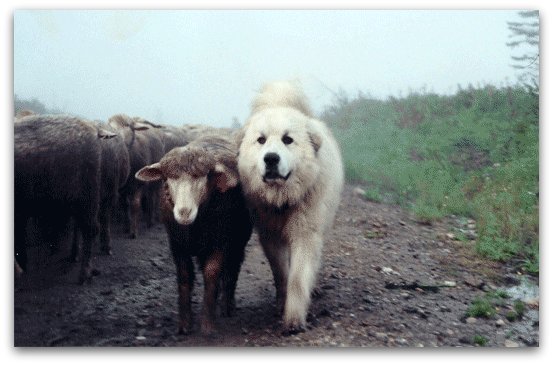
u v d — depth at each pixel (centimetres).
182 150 310
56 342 312
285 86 361
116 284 382
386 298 370
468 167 631
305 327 328
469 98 778
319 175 335
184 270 323
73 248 410
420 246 463
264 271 414
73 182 363
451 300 373
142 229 504
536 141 590
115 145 413
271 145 319
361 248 454
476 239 473
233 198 328
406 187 627
